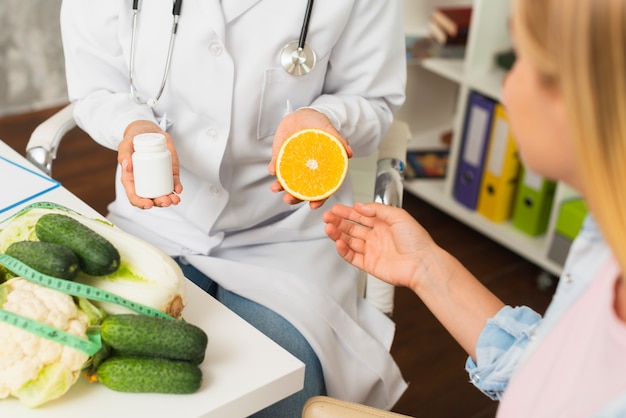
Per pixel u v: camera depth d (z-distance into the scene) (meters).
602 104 0.61
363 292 1.67
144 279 1.01
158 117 1.53
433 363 2.29
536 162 0.74
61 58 3.59
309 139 1.30
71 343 0.94
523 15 0.66
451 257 1.13
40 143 1.59
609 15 0.59
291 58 1.43
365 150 1.60
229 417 1.00
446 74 2.80
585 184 0.64
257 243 1.59
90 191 2.99
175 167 1.27
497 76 2.74
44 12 3.47
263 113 1.47
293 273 1.48
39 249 0.97
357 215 1.18
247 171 1.54
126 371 0.95
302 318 1.42
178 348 0.96
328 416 1.10
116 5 1.46
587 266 0.85
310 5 1.40
